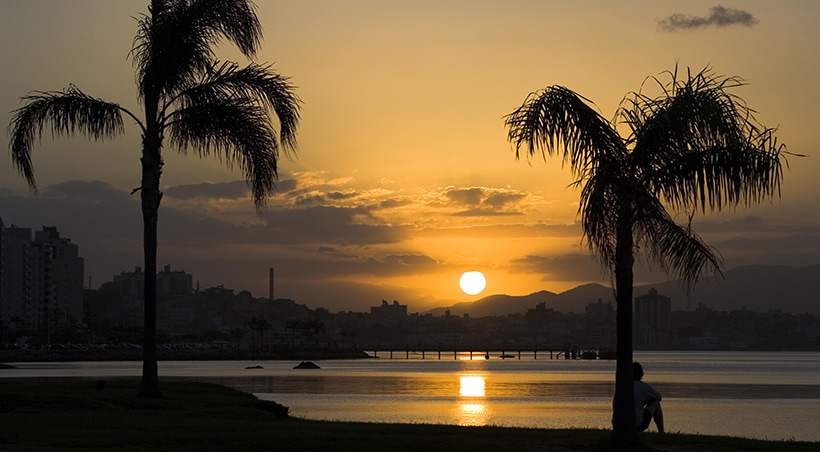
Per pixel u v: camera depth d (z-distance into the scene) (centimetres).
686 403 7031
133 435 2097
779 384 10931
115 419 2512
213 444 1962
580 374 15525
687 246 2030
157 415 2752
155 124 3225
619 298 2077
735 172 2016
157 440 2009
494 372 16950
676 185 2077
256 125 3219
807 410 6191
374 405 6256
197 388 3803
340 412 5500
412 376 13900
